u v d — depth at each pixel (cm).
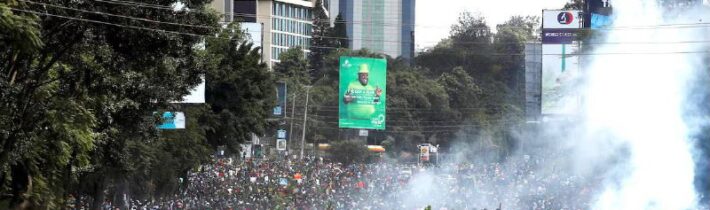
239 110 8144
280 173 10669
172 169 7206
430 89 15638
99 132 4272
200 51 5197
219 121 7988
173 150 7031
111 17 3788
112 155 4803
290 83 14950
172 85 4472
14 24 2978
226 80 7975
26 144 3600
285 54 17275
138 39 3894
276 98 9369
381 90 9500
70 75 3928
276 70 16912
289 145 13838
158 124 4878
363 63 9462
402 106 15262
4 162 3544
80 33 3744
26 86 3638
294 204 7956
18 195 3775
